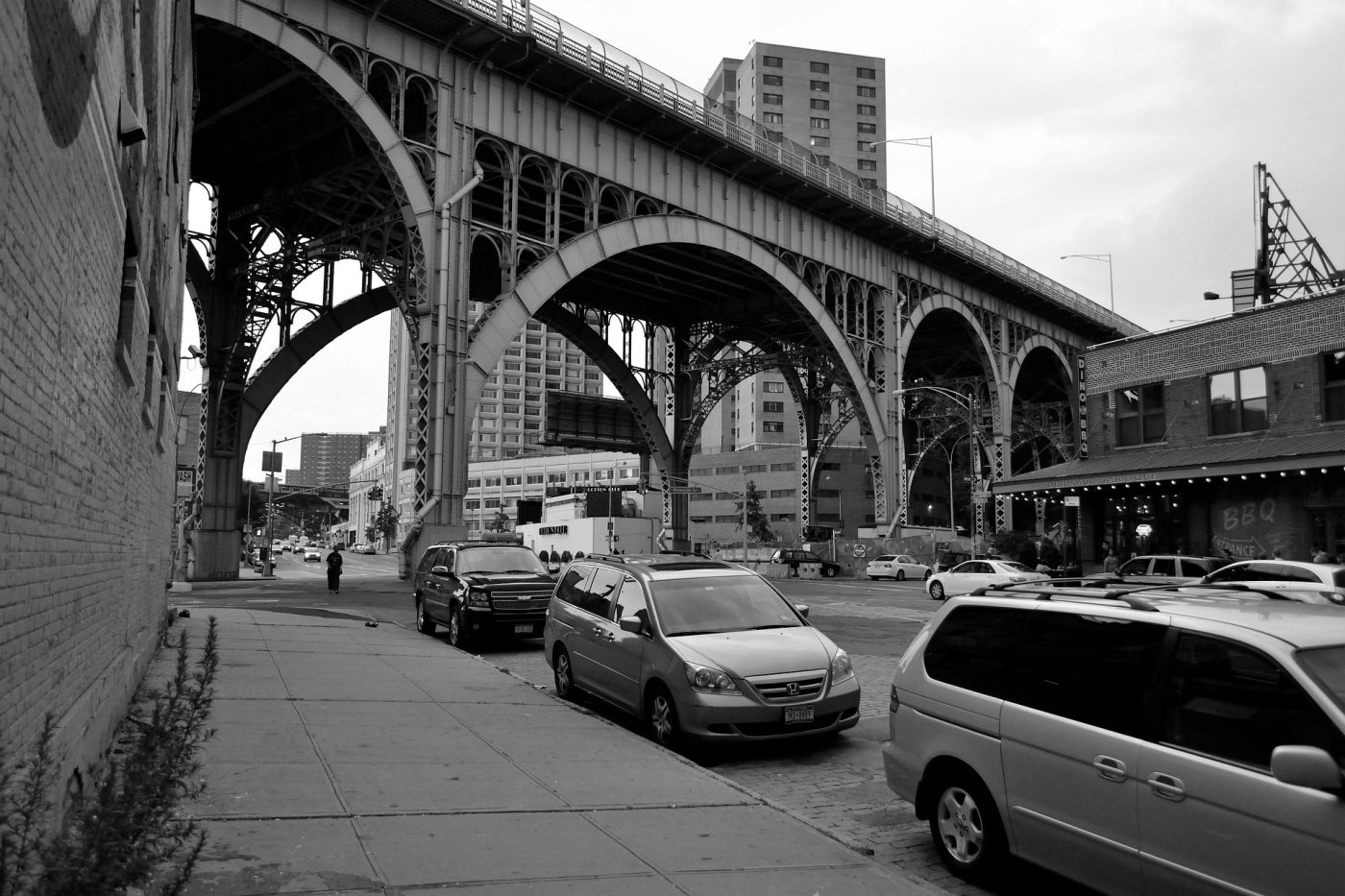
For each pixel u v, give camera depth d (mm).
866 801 7395
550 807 6293
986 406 62750
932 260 51500
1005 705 5355
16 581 3635
